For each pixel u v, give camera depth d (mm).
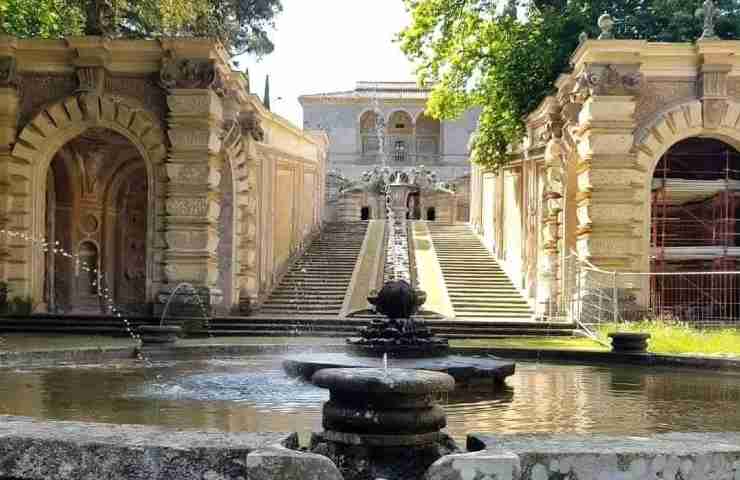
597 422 8711
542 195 29062
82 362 15273
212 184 24781
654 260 26516
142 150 25047
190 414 8969
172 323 23297
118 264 33219
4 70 25062
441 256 35906
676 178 27688
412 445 5574
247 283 27969
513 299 29812
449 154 72125
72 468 4801
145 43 24641
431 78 34688
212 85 24484
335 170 69312
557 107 27516
